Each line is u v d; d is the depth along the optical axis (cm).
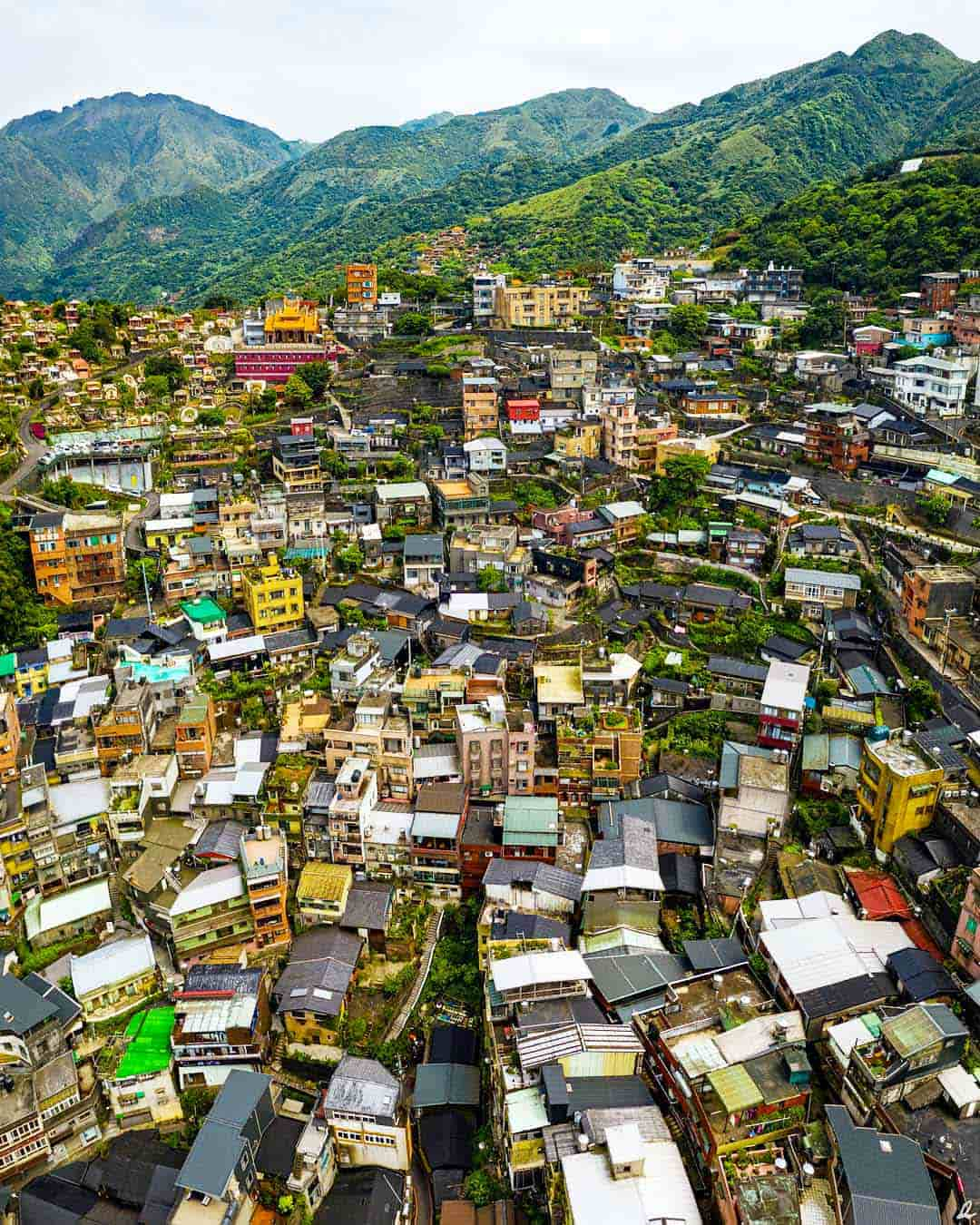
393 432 15750
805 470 14012
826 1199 4897
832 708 9138
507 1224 5519
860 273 19900
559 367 16662
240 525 13000
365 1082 6334
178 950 7488
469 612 11412
